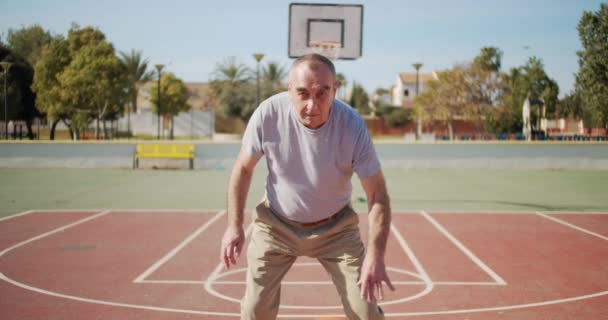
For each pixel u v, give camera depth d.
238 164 3.24
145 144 23.83
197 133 60.03
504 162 23.95
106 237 9.53
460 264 7.61
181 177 20.59
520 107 45.56
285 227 3.32
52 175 20.98
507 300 5.96
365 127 3.17
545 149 23.88
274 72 50.50
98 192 16.12
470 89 45.25
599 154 23.78
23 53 52.34
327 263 3.36
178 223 11.00
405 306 5.77
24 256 8.04
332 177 3.20
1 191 16.27
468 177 20.84
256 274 3.34
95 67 36.69
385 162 23.97
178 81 56.47
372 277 2.89
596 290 6.33
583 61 26.98
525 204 13.88
